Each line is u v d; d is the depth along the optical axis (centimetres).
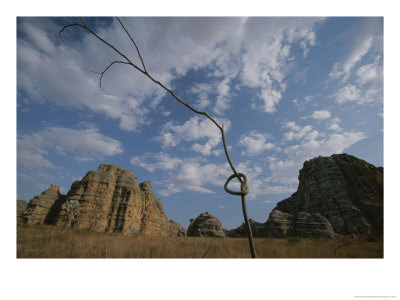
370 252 832
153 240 1527
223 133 205
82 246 890
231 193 191
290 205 6812
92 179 6631
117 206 6519
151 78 183
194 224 6694
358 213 4016
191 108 191
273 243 1515
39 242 898
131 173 7625
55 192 6794
